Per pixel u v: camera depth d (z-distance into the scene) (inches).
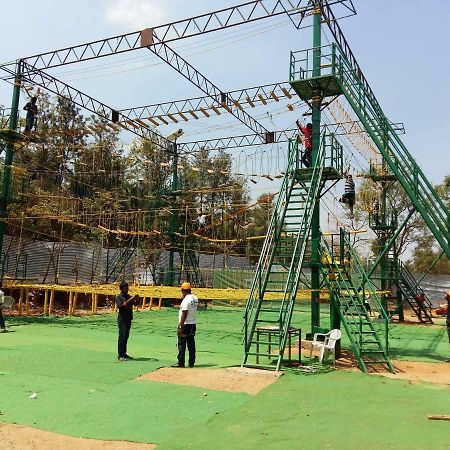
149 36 686.5
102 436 227.0
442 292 1427.2
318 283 520.7
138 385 327.6
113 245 1282.0
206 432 234.1
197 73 783.1
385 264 961.5
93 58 742.5
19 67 821.2
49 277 1072.8
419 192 514.9
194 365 405.1
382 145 527.8
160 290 928.9
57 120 1283.2
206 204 1212.5
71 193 1257.4
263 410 273.3
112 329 677.3
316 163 501.7
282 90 786.2
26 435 226.4
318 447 214.7
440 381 373.4
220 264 1352.1
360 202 1125.7
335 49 530.3
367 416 263.9
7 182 882.8
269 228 467.8
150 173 1213.7
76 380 338.0
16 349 462.0
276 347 524.7
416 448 213.5
